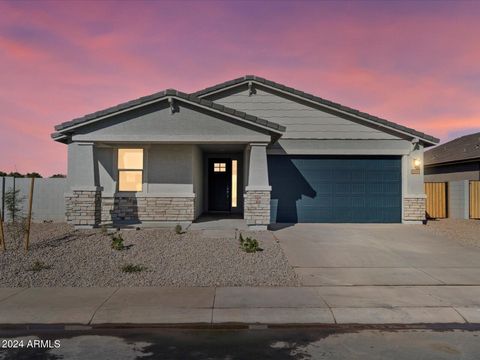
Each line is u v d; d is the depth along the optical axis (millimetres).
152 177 13875
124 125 12203
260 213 12352
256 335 5375
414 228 13898
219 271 8258
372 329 5605
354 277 7977
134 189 14008
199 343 5094
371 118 14945
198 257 9203
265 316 5941
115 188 13859
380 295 6852
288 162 15297
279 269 8445
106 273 8078
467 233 12938
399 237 12094
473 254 9977
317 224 14773
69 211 12125
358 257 9555
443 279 7840
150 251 9648
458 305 6367
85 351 4844
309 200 15188
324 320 5848
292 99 15414
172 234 11391
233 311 6098
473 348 4949
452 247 10766
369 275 8117
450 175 25203
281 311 6113
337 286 7387
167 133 12219
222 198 17641
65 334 5379
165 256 9266
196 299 6609
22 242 10461
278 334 5410
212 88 15422
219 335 5367
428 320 5891
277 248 10102
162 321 5773
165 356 4707
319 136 15250
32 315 5930
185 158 13898
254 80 15406
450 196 18312
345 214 15164
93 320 5785
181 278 7809
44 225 14359
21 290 7098
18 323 5699
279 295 6848
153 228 12406
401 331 5531
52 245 10078
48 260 8852
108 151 13930
